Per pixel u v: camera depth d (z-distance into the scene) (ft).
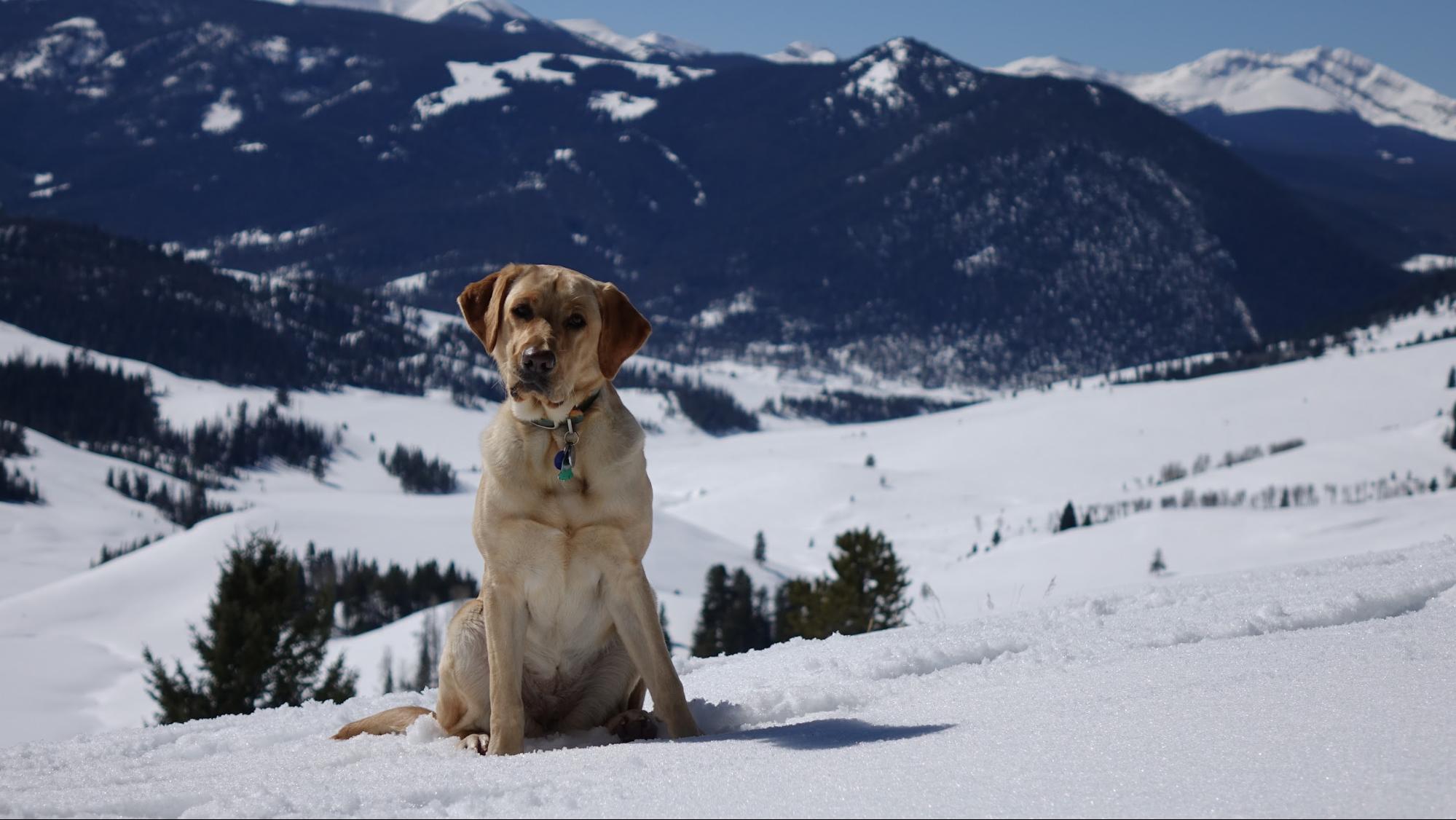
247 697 108.37
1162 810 8.14
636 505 15.94
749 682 18.58
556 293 15.55
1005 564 580.71
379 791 10.71
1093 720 11.32
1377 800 7.81
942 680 16.10
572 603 16.39
